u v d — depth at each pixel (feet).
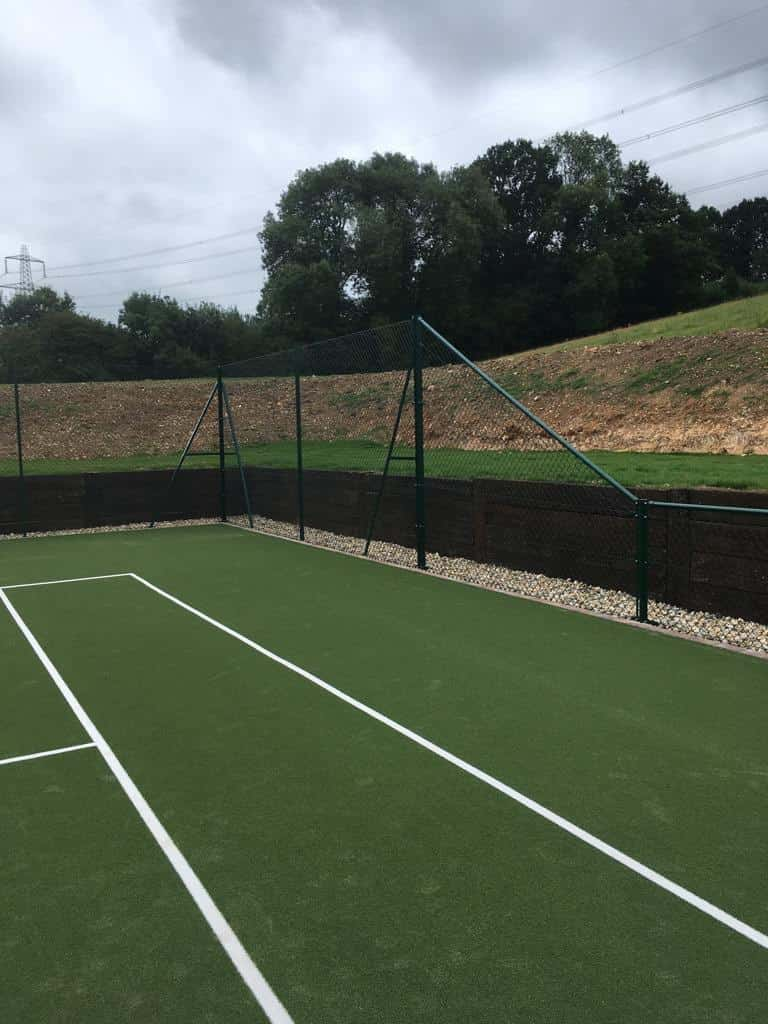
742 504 23.61
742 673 20.18
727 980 9.04
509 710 17.94
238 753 15.88
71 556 41.14
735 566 23.97
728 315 65.26
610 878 11.12
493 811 13.19
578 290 165.17
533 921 10.19
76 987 9.16
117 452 71.10
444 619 26.35
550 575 31.19
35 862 11.90
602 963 9.37
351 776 14.69
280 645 23.71
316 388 77.66
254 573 35.45
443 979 9.15
